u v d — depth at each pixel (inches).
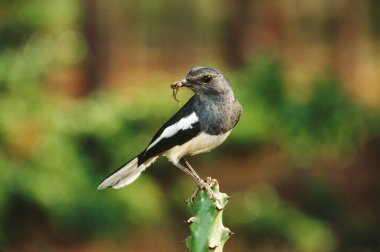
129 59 1245.1
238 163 703.1
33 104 558.6
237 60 876.0
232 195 651.5
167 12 1414.9
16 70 547.2
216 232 154.9
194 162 696.4
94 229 568.7
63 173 558.6
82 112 606.2
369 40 1051.3
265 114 673.0
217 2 1365.7
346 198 651.5
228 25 887.7
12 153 560.1
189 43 1396.4
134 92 703.1
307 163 671.1
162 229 602.9
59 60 576.7
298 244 599.8
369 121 665.0
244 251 604.4
